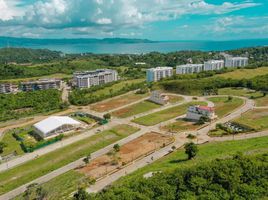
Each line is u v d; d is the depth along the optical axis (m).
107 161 135.75
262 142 134.12
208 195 78.12
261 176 84.25
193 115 190.25
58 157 145.38
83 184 114.06
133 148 149.50
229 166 88.19
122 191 85.12
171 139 157.38
